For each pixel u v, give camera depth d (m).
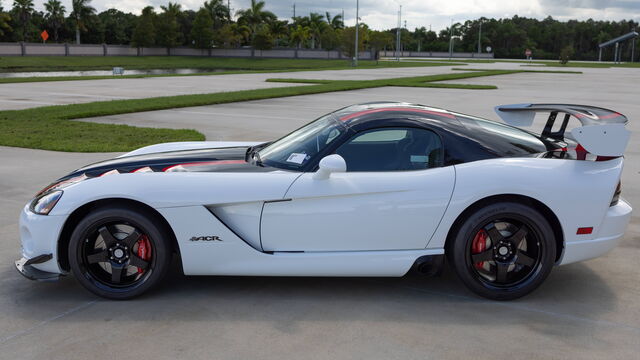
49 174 7.02
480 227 3.41
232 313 3.32
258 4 83.81
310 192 3.35
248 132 10.70
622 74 43.75
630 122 12.93
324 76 34.59
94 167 3.85
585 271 4.05
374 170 3.48
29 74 41.66
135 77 31.38
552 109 3.95
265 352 2.88
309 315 3.31
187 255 3.41
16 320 3.23
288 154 3.72
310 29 88.81
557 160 3.51
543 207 3.47
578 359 2.83
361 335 3.07
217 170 3.62
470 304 3.48
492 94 20.89
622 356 2.87
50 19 90.44
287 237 3.44
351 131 3.54
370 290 3.67
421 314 3.34
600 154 3.40
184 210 3.34
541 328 3.17
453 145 3.52
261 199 3.36
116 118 12.99
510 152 3.57
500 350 2.92
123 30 105.81
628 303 3.52
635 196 6.25
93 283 3.46
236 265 3.44
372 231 3.41
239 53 82.69
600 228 3.49
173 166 3.75
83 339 3.00
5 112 13.56
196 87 23.77
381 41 78.38
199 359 2.80
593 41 153.25
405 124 3.55
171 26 81.00
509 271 3.51
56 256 3.41
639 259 4.29
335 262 3.44
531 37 153.62
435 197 3.36
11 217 5.21
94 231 3.41
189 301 3.48
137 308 3.38
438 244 3.45
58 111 13.79
